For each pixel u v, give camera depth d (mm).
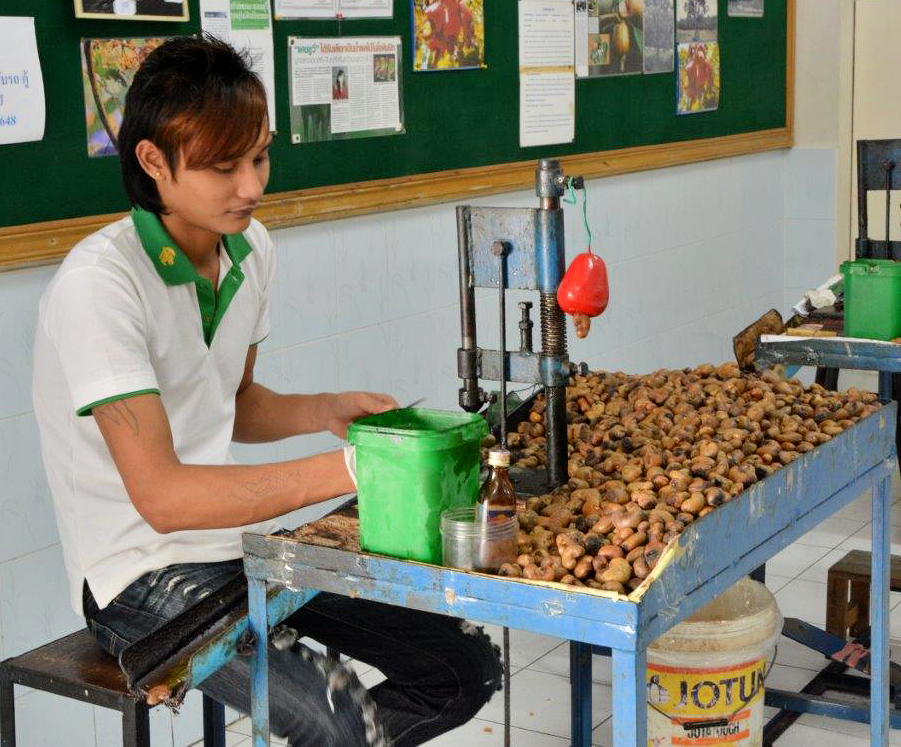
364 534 1674
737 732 2219
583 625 1513
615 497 1773
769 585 3523
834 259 5406
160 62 1747
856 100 5438
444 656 2010
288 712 1847
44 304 1863
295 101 2969
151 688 1642
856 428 2129
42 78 2396
